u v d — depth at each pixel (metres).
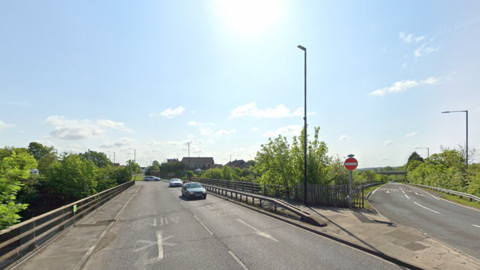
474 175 24.53
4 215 9.27
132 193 27.55
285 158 20.33
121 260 6.71
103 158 79.81
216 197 22.28
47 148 66.31
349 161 14.05
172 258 6.78
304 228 9.97
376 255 6.78
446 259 6.20
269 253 7.03
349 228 9.45
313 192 15.70
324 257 6.66
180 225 10.91
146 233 9.62
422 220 12.11
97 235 9.17
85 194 26.59
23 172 10.05
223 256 6.85
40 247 7.60
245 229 9.98
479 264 5.89
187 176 60.56
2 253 5.93
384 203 19.84
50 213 8.27
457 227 10.48
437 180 35.81
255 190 23.64
